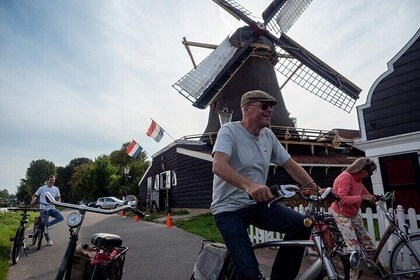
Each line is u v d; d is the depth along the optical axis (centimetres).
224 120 1130
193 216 1534
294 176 281
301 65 1909
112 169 5088
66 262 230
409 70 880
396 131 892
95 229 1203
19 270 562
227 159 233
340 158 1759
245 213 242
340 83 1806
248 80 1886
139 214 241
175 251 721
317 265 218
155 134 2023
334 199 230
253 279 214
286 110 1977
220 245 283
